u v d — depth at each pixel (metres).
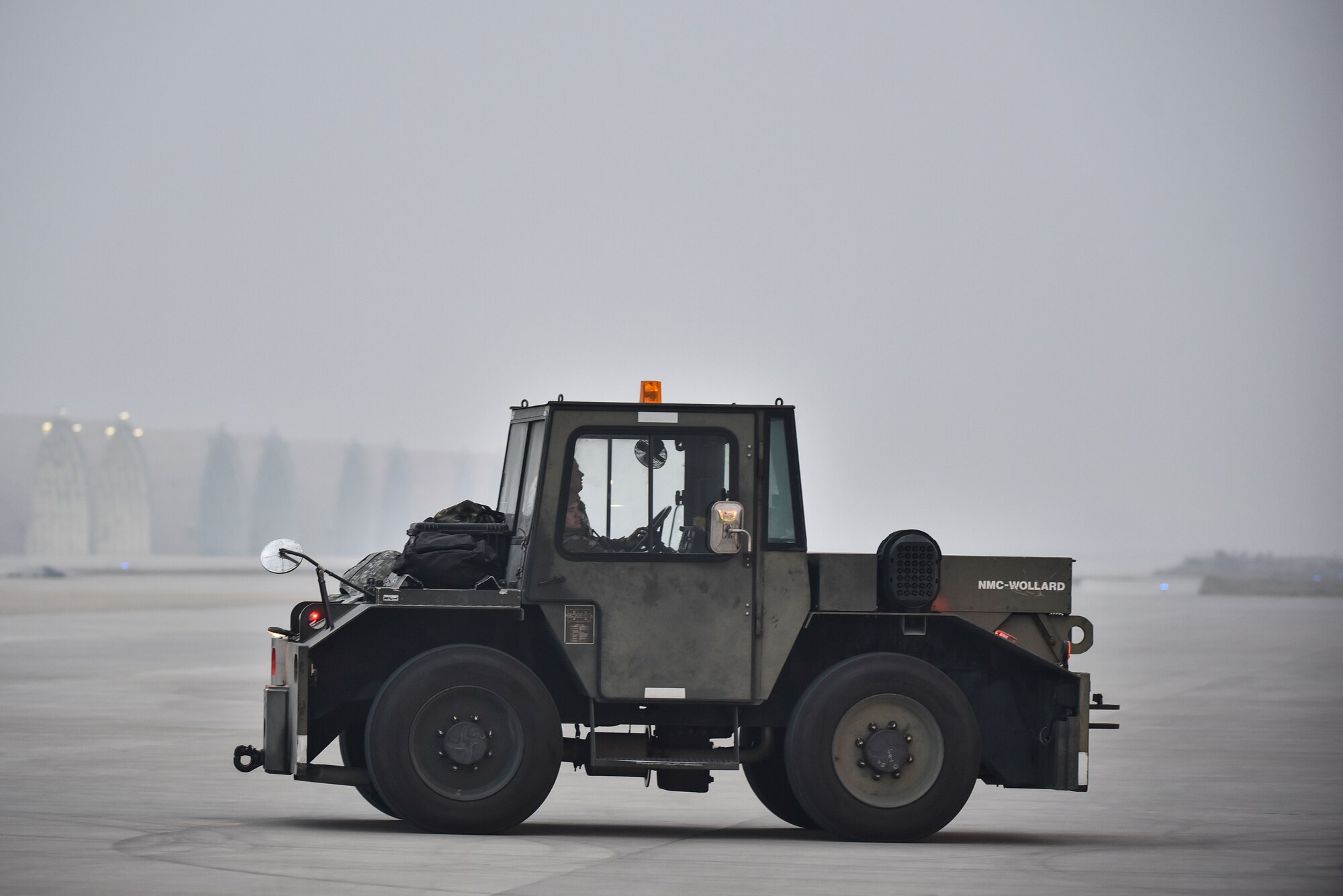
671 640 35.81
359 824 37.41
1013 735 37.44
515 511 38.09
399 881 28.56
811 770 35.50
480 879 29.05
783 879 29.83
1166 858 33.84
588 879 29.20
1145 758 58.00
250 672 100.00
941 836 37.41
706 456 36.34
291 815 39.28
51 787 44.62
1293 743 63.97
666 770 36.97
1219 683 100.56
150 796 42.94
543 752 35.09
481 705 35.12
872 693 35.72
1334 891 29.75
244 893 27.09
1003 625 37.16
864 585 36.34
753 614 35.97
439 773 35.00
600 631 35.69
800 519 36.41
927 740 35.94
